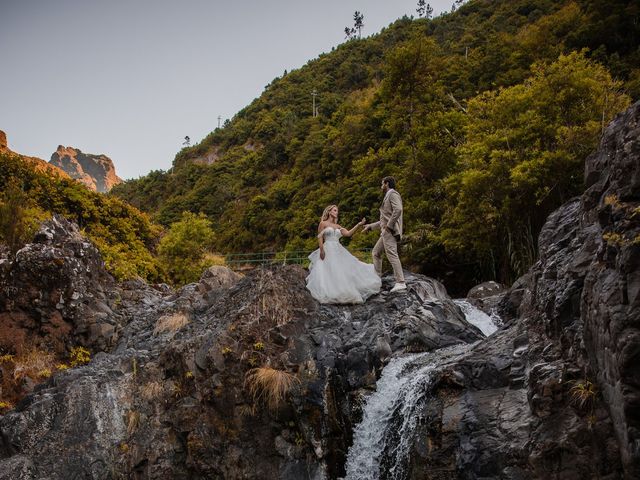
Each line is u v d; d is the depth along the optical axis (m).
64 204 17.16
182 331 9.68
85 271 11.64
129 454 7.80
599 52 29.44
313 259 9.54
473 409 6.00
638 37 30.62
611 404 4.62
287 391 7.36
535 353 6.23
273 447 7.32
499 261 16.92
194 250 19.08
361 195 32.31
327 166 45.97
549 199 14.76
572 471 4.82
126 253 17.30
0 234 11.73
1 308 10.53
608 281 4.75
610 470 4.60
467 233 16.33
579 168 13.89
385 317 8.56
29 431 7.92
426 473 5.92
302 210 42.19
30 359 10.05
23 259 10.74
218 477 7.40
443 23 74.69
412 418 6.50
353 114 61.62
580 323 5.64
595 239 5.97
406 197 21.61
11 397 9.42
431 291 9.73
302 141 64.94
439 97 23.70
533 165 13.82
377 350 7.78
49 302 10.73
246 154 77.12
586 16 33.59
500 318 9.67
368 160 24.61
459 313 9.36
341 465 7.01
